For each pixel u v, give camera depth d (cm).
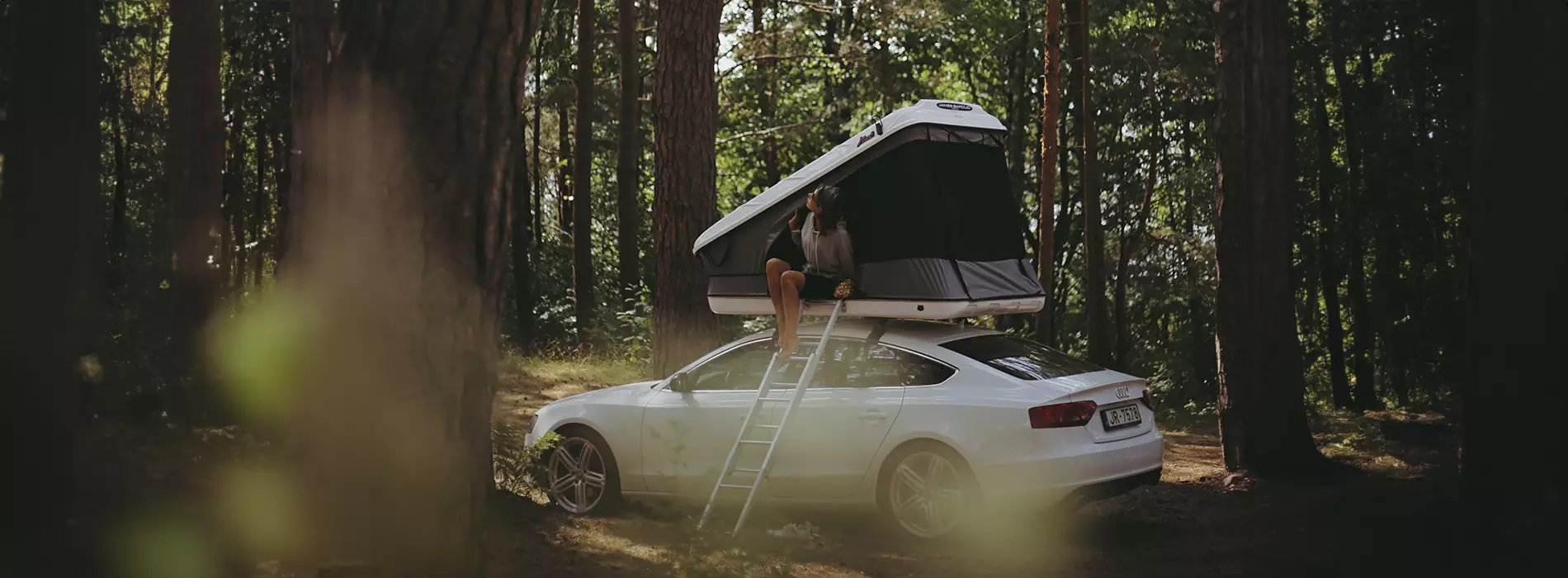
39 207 425
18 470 421
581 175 2292
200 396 724
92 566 427
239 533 455
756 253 838
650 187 3588
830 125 3039
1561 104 598
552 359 1989
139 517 474
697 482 796
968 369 725
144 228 2467
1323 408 2025
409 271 387
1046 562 643
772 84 3194
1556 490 593
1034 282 823
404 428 391
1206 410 2022
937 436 705
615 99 2844
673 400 823
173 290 1260
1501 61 608
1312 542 683
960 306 726
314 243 387
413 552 397
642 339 2014
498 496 748
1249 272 979
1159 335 3228
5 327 423
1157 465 747
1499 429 614
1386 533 668
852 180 782
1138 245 3055
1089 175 2116
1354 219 2272
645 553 643
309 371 391
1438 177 1862
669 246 1280
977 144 808
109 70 2308
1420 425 1244
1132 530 751
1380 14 1942
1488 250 618
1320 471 959
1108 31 2823
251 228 3491
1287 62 988
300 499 399
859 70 2798
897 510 723
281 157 2958
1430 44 1466
